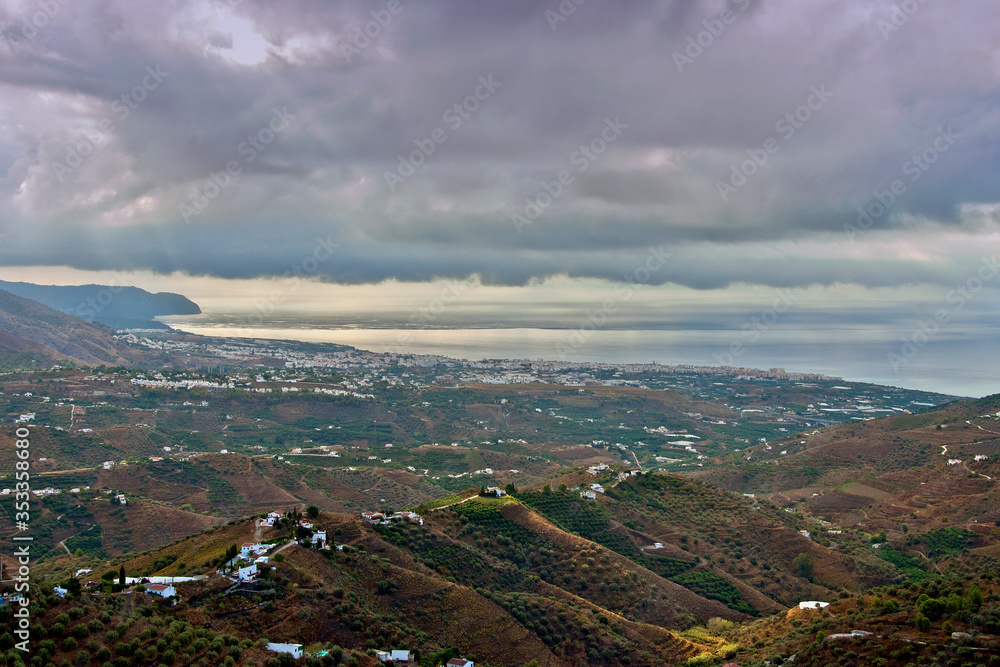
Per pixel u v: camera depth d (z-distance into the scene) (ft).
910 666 294.66
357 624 346.74
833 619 367.86
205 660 289.53
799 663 328.29
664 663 391.65
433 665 332.39
